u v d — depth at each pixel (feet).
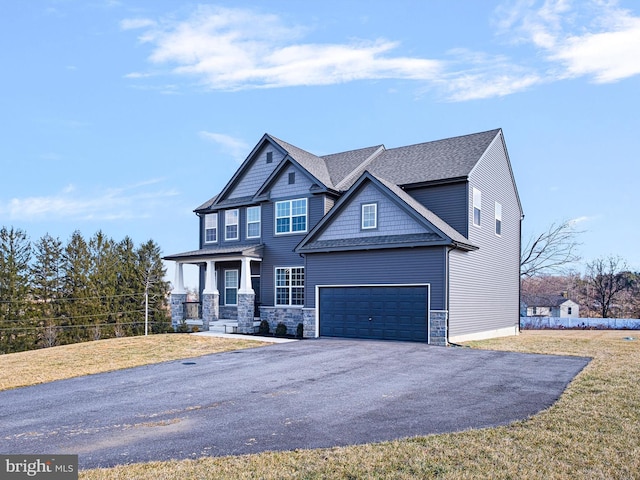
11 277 95.96
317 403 26.96
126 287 112.78
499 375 34.06
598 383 30.50
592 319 111.75
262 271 74.49
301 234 70.49
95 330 103.65
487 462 17.53
